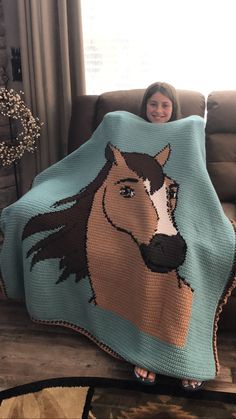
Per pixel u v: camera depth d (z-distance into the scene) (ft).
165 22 7.08
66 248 5.02
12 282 5.62
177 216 4.75
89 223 5.02
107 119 5.71
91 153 5.78
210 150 6.12
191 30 7.04
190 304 4.40
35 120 7.22
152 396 4.47
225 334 5.42
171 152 5.24
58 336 5.45
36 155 7.73
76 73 7.20
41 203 5.21
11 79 7.66
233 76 7.21
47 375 4.79
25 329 5.59
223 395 4.49
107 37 7.34
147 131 5.52
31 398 4.44
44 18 6.75
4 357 5.08
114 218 4.96
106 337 5.00
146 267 4.53
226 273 4.58
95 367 4.91
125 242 4.80
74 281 5.07
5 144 7.40
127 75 7.63
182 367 4.38
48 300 5.21
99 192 5.21
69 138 6.72
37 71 7.10
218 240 4.63
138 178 5.12
